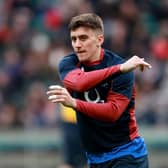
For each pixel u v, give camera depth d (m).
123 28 46.12
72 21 17.39
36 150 37.56
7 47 47.41
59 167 36.97
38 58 44.44
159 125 39.25
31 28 48.62
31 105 40.88
